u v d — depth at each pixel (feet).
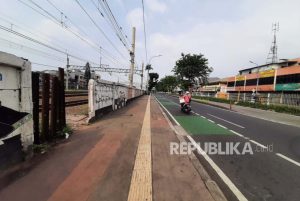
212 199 13.01
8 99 15.92
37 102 20.44
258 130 37.32
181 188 14.21
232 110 79.82
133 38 105.70
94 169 16.48
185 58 245.86
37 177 14.88
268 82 152.35
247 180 16.34
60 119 25.81
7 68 15.79
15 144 16.69
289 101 116.16
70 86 209.97
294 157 22.11
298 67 124.26
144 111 57.16
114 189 13.56
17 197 12.38
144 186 14.08
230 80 222.07
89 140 24.49
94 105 37.14
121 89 66.74
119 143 23.72
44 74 21.83
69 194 12.82
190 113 61.00
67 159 18.37
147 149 21.94
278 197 13.92
